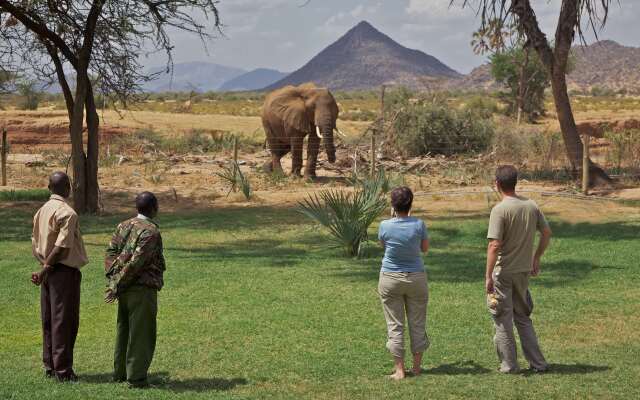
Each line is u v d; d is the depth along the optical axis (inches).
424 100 1419.8
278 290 457.7
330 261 552.1
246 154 1429.6
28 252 584.1
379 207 584.1
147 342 275.6
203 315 398.3
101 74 813.2
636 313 389.4
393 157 1268.5
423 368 302.7
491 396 258.2
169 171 1132.5
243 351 330.6
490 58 2493.8
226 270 518.6
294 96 1062.4
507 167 287.6
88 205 801.6
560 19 950.4
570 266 518.3
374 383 280.5
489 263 282.0
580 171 933.2
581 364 299.1
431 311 401.1
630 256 545.3
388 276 285.1
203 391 272.8
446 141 1315.2
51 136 1849.2
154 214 278.5
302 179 1043.3
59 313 280.8
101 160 1227.9
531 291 445.7
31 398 258.8
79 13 794.8
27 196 888.9
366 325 376.2
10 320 391.5
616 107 3245.6
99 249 597.6
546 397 256.2
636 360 304.2
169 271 514.6
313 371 298.8
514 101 2432.3
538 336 349.1
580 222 701.3
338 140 1360.7
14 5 770.8
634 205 798.5
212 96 4813.0
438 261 543.5
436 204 831.7
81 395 262.8
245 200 888.3
